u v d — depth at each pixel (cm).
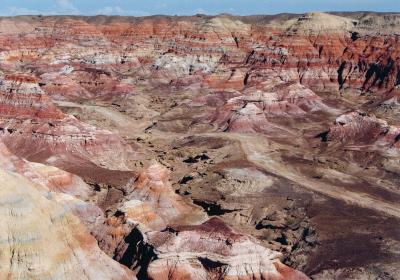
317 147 13975
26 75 12544
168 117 17312
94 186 9675
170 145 13688
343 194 10112
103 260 5484
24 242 4828
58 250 5031
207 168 11169
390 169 12112
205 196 9650
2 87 12519
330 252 7706
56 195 7412
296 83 19388
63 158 11025
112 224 6938
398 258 7588
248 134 14825
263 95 17400
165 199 8600
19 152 11206
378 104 18988
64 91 19425
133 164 11744
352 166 12231
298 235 8294
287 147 13625
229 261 6038
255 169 11000
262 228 8619
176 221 8294
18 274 4725
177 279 5972
